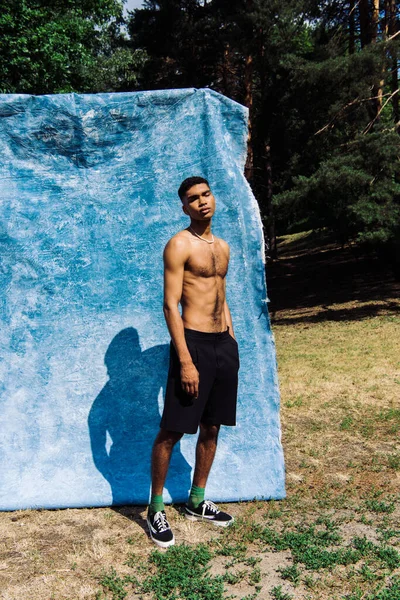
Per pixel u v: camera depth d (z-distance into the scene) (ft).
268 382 13.93
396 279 65.82
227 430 13.82
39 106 13.66
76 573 10.22
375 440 16.75
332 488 13.58
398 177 55.26
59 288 13.91
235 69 78.13
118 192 14.01
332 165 51.80
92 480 13.38
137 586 9.78
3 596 9.52
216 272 11.71
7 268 13.80
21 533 11.80
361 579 9.71
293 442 16.79
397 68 54.70
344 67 52.85
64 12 49.29
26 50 41.29
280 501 13.09
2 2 41.55
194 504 12.25
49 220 13.92
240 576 9.90
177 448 13.94
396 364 27.63
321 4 63.05
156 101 13.83
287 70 68.23
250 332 13.97
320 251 98.99
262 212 92.27
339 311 53.72
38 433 13.61
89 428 13.73
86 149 13.89
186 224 14.02
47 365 13.76
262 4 62.69
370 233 49.65
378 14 60.44
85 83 51.85
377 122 56.54
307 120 65.72
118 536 11.64
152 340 13.99
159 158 13.97
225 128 14.03
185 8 78.02
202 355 11.46
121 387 13.91
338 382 24.23
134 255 14.03
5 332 13.75
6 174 13.83
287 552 10.77
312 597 9.30
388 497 12.83
